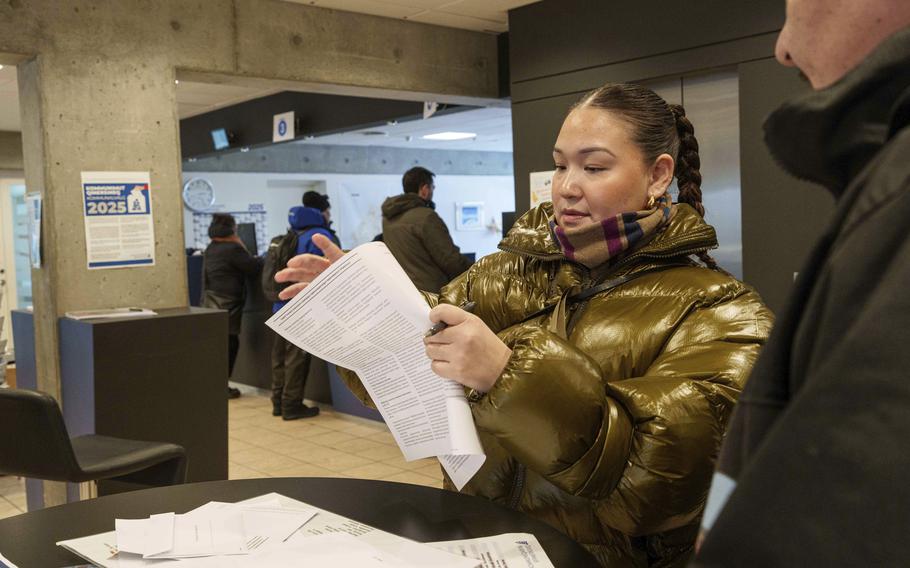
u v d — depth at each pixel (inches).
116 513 50.3
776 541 15.5
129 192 171.6
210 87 318.7
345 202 533.3
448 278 209.6
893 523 14.4
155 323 149.3
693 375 44.7
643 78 186.5
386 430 223.8
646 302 50.9
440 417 45.5
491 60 249.0
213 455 156.4
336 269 44.0
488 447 53.1
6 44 157.6
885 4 19.5
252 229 370.3
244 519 46.7
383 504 50.4
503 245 58.9
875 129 18.5
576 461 41.5
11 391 85.9
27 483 159.8
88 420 146.1
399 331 44.3
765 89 163.2
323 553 40.2
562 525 50.0
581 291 53.8
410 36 230.1
